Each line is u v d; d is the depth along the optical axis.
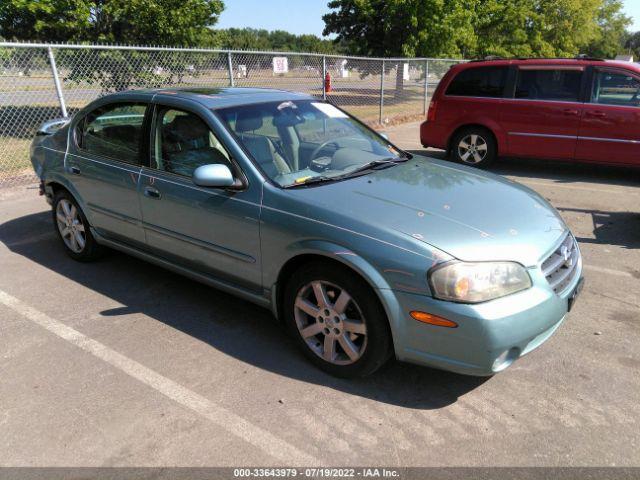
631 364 3.20
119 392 2.98
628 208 6.40
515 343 2.63
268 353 3.38
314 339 3.20
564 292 2.94
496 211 3.10
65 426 2.70
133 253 4.28
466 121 8.45
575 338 3.49
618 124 7.39
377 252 2.73
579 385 3.01
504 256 2.70
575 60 7.68
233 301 4.11
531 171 8.52
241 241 3.34
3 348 3.44
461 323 2.57
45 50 10.06
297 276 3.11
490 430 2.66
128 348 3.43
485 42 28.30
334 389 3.00
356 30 23.22
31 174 8.27
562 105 7.69
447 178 3.62
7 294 4.23
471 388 3.00
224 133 3.47
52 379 3.10
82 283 4.43
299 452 2.52
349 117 4.46
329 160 3.69
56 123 5.47
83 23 12.40
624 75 7.34
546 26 34.81
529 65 7.93
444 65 17.97
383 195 3.18
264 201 3.20
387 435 2.63
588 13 38.72
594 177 8.02
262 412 2.80
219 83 11.03
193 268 3.80
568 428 2.66
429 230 2.80
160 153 3.83
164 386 3.03
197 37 14.27
